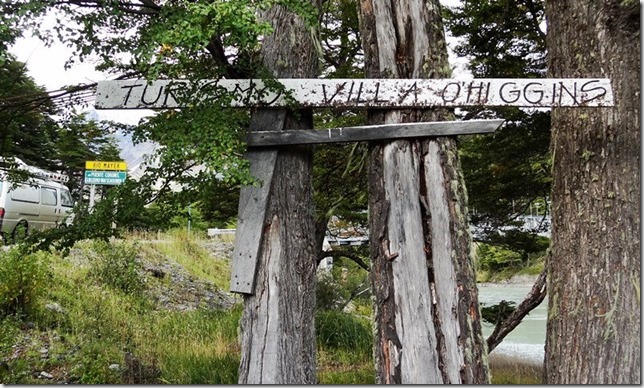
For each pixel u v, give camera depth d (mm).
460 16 7348
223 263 15758
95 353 6363
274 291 3826
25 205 10180
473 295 3443
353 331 9289
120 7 3301
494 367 8203
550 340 3912
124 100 3643
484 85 3518
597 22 3863
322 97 3613
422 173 3590
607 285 3654
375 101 3580
